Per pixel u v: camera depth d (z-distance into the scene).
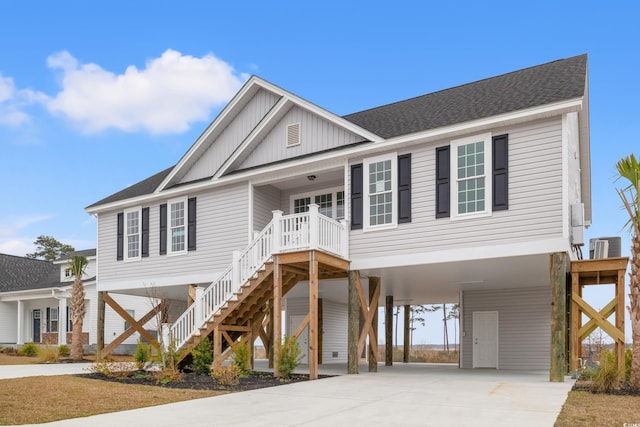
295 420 8.27
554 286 12.66
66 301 31.27
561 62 16.73
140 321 21.78
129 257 21.03
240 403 9.98
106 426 7.85
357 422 8.05
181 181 20.67
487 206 13.64
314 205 14.28
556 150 12.91
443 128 14.16
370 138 15.59
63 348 22.19
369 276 17.08
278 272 14.65
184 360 15.77
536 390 11.30
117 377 13.93
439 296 23.41
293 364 14.26
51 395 10.54
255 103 19.38
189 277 19.22
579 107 12.55
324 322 24.03
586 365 15.42
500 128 13.71
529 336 19.19
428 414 8.63
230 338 15.95
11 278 35.25
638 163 11.55
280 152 18.16
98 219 22.25
